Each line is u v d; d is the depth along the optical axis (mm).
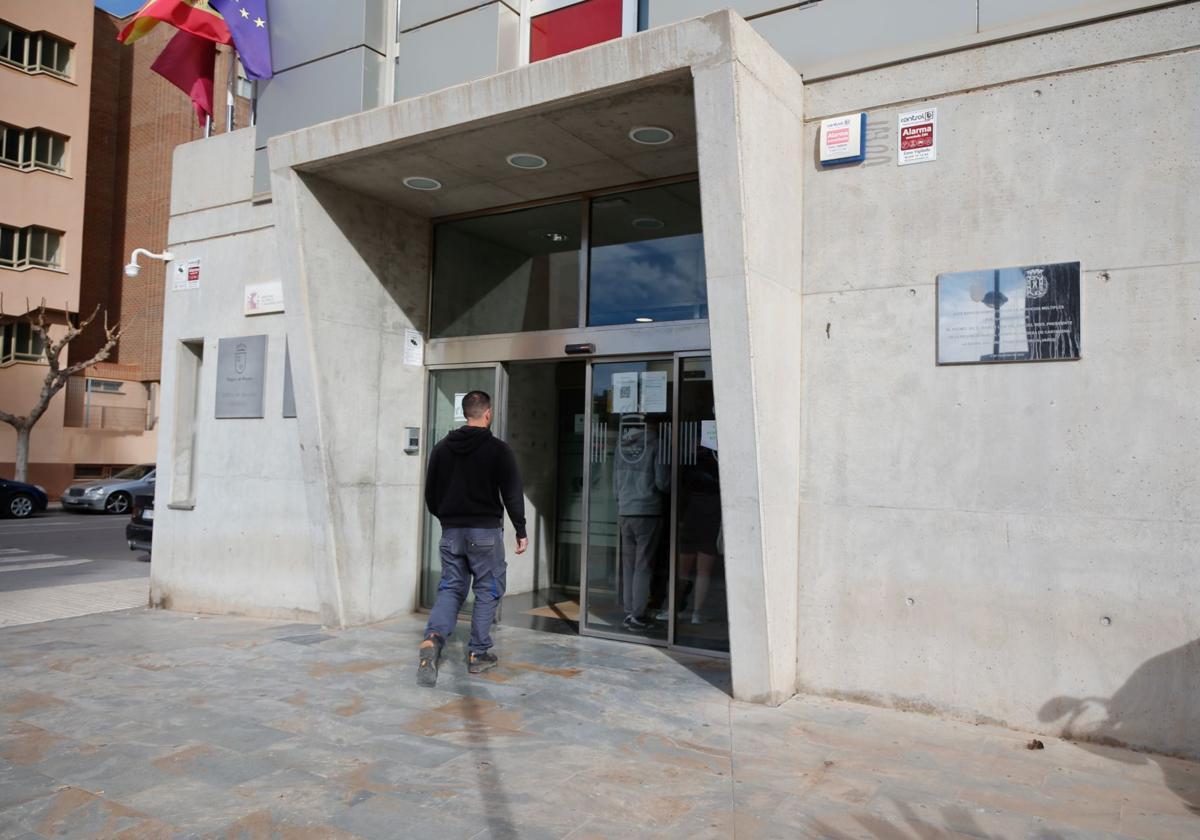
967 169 4793
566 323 6879
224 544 7992
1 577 11438
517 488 5566
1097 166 4449
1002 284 4656
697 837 3266
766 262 4848
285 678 5422
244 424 7926
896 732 4480
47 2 27344
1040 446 4527
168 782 3768
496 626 6934
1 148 26719
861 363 5066
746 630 4898
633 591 6410
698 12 5598
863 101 5129
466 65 6383
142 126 31953
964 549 4699
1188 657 4121
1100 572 4344
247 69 7562
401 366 7449
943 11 4895
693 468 6105
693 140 5773
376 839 3240
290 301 6695
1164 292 4262
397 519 7363
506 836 3264
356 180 6727
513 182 6695
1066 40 4543
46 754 4098
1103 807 3561
